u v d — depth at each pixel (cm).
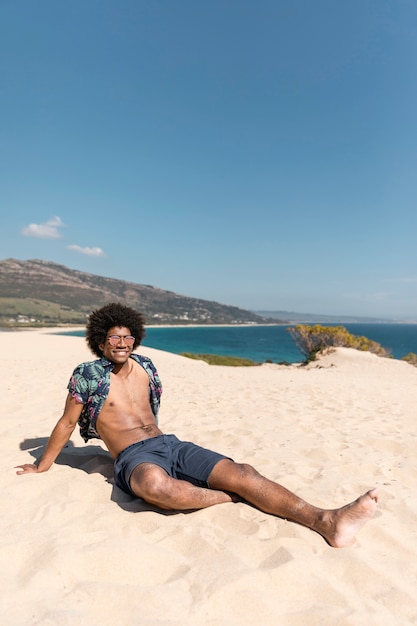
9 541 247
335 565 238
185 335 14362
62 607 194
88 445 470
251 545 250
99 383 344
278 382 1251
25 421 559
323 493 342
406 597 218
